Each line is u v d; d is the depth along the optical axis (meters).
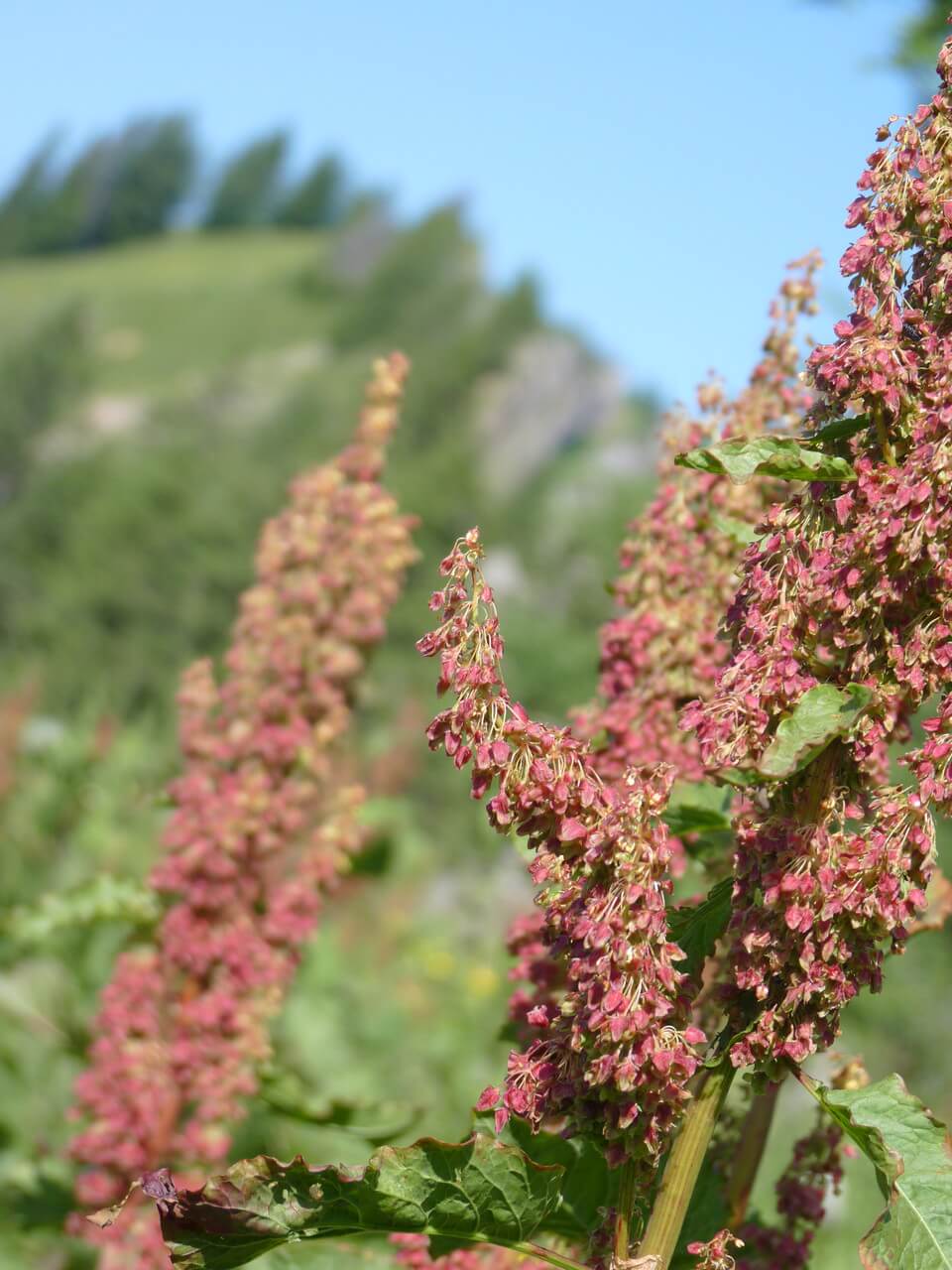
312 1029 7.04
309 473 3.95
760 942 1.74
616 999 1.63
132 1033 3.69
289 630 3.85
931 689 1.76
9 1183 3.88
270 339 94.94
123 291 106.50
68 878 7.79
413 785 18.88
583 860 1.72
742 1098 2.55
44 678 36.88
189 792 3.81
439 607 1.77
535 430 71.75
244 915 3.77
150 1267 3.48
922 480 1.71
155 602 39.78
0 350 62.19
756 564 1.84
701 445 2.81
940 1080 11.20
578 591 43.50
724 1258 1.79
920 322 1.83
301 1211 1.79
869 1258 1.70
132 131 127.56
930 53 11.14
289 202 130.12
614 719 2.63
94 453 45.94
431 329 85.94
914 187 1.82
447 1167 1.77
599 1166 2.16
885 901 1.71
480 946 11.54
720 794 2.52
